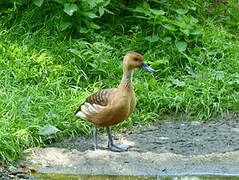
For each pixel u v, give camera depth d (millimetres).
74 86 14195
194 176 11219
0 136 11758
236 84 14805
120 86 11797
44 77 14344
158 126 13555
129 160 11812
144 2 16062
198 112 14062
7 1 16188
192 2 16734
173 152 12211
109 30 16125
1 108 12844
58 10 15828
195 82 14672
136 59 11773
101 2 15539
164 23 15914
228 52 15828
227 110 14172
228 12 17859
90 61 14977
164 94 14250
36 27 15695
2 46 14781
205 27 16750
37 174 11312
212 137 12961
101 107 11781
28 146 12203
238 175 11266
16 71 14250
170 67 15180
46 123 12820
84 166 11625
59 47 15047
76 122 13047
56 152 12102
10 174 11234
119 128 13367
